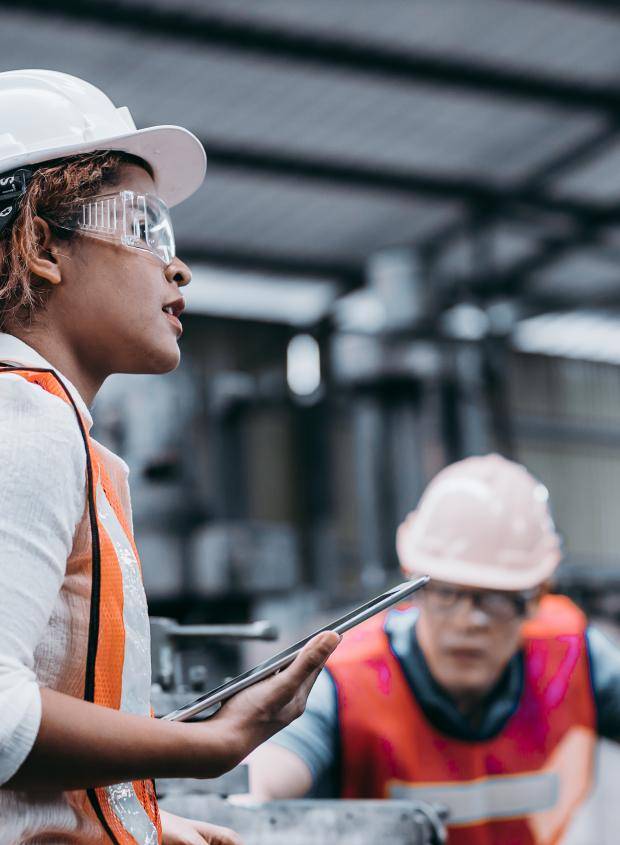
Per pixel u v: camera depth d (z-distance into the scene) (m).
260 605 4.89
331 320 8.16
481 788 2.23
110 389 4.74
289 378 8.20
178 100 5.81
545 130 6.41
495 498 2.31
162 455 4.70
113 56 5.35
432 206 7.08
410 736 2.20
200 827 1.07
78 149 0.94
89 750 0.75
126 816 0.87
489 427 7.16
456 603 2.20
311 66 5.55
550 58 5.75
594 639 2.41
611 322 9.05
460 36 5.49
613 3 5.32
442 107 6.07
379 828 1.50
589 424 9.55
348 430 8.58
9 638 0.74
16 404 0.79
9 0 4.82
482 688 2.21
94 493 0.82
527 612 2.25
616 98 6.14
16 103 0.96
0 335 0.89
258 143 6.28
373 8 5.20
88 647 0.81
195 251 7.33
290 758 2.08
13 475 0.76
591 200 7.25
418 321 6.75
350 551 8.38
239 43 5.29
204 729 0.81
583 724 2.36
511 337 8.73
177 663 1.67
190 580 4.64
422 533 2.33
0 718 0.71
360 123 6.17
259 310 8.26
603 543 9.40
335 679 2.19
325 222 7.15
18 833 0.78
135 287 0.94
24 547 0.75
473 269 7.46
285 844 1.51
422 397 6.25
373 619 2.32
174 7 5.07
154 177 1.03
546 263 7.89
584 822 3.44
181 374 4.89
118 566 0.84
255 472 8.25
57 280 0.91
